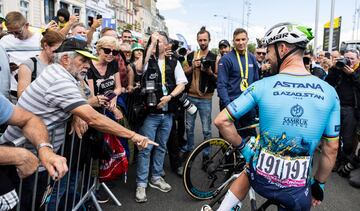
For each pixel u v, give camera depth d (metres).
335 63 4.19
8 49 3.54
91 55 2.17
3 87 2.69
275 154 1.63
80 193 2.55
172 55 3.48
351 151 4.23
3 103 1.60
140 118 3.31
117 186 3.67
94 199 2.87
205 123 4.46
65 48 2.12
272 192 1.66
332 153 1.70
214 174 3.25
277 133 1.61
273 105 1.61
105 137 2.49
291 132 1.58
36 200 2.07
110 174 2.69
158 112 3.31
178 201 3.33
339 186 3.84
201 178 3.32
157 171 3.59
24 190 1.90
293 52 1.66
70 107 1.96
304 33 1.64
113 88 3.30
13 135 1.96
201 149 3.23
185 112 4.33
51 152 1.62
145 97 3.26
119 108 3.41
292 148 1.60
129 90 3.59
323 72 5.20
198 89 4.29
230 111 1.74
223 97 3.63
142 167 3.32
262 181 1.69
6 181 1.39
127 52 4.61
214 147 3.28
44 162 1.58
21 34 3.56
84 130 2.22
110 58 3.18
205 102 4.39
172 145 3.95
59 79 1.96
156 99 3.24
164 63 3.37
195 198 3.30
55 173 1.55
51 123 2.02
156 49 3.31
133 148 3.39
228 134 1.81
